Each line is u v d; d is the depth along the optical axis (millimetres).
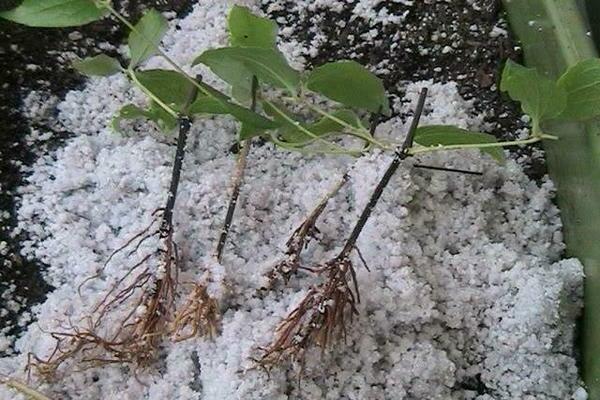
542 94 505
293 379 532
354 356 541
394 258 552
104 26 621
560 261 580
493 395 562
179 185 567
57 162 585
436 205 583
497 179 598
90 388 540
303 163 586
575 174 570
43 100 599
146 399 538
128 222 568
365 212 533
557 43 576
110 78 603
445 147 529
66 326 545
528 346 556
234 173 569
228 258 556
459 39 629
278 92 596
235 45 549
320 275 554
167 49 613
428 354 542
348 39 627
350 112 549
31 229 571
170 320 543
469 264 570
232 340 532
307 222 545
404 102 612
